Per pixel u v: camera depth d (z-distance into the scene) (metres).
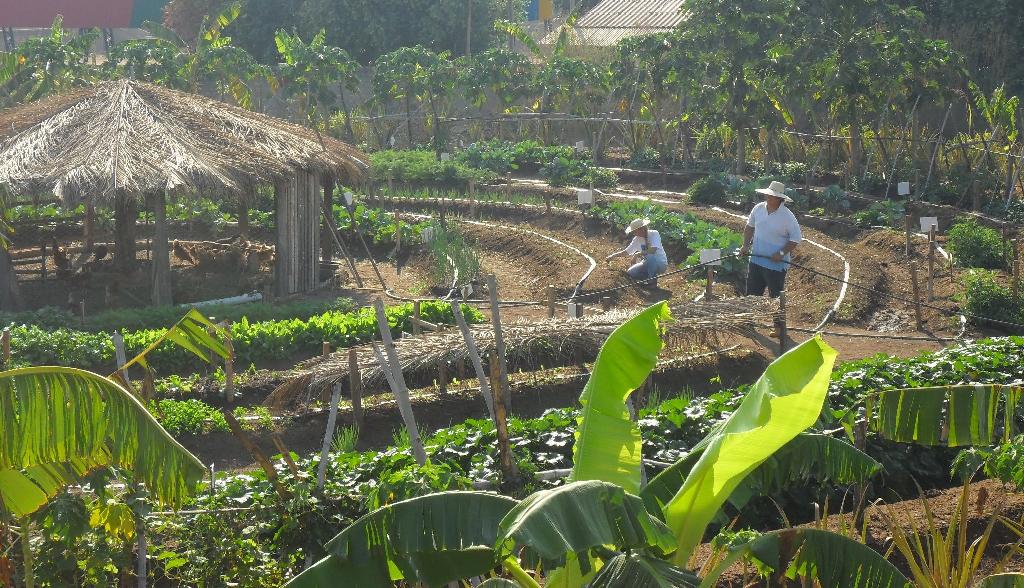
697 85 30.67
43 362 15.19
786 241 16.62
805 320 18.11
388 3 44.53
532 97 37.88
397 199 29.36
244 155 19.62
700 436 11.24
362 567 5.92
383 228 24.97
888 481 11.43
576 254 22.58
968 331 17.06
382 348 13.81
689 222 24.66
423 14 45.12
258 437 13.23
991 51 34.59
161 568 8.44
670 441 11.09
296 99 37.19
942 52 27.44
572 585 6.07
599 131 36.78
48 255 23.34
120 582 8.23
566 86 35.97
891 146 28.50
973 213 24.23
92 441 5.75
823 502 10.74
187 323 7.83
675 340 14.67
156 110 20.22
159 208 18.95
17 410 5.66
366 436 13.41
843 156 29.67
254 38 47.03
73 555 7.38
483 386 10.22
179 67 35.97
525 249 24.00
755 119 30.92
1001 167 26.48
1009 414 7.54
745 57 29.05
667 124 33.09
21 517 6.71
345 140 37.06
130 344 15.66
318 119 38.06
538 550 4.69
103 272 22.17
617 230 25.08
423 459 8.89
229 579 7.99
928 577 7.23
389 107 40.47
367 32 43.97
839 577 6.23
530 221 27.53
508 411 13.83
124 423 5.78
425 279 22.22
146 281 21.66
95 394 5.78
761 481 7.03
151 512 8.19
